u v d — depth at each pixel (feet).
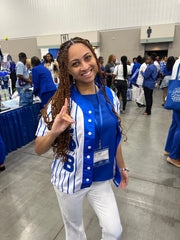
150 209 5.67
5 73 10.68
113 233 2.96
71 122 2.36
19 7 41.60
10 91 18.66
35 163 8.47
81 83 2.80
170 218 5.34
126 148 9.57
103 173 3.12
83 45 2.54
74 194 3.01
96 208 3.18
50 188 6.76
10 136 9.49
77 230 3.47
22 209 5.82
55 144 2.89
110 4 35.78
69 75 2.77
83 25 38.45
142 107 17.39
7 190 6.72
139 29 35.55
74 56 2.50
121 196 6.23
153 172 7.54
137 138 10.68
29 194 6.48
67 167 2.90
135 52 37.32
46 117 2.72
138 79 17.04
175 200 6.02
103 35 38.09
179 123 7.30
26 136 10.52
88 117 2.66
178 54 34.81
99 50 39.01
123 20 35.99
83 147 2.72
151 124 12.82
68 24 39.32
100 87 3.02
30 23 41.96
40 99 11.36
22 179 7.32
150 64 13.93
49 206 5.91
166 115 14.66
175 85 6.68
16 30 43.62
